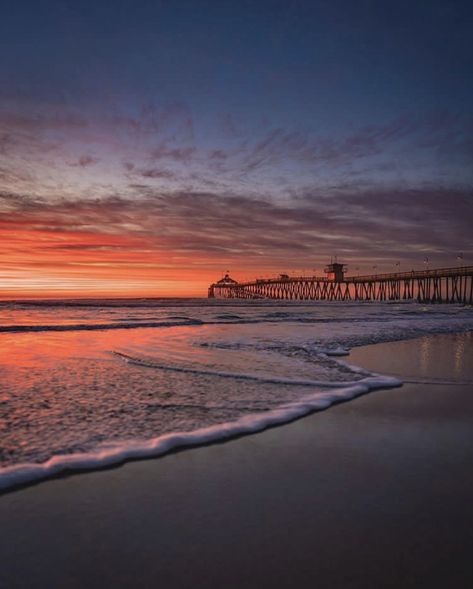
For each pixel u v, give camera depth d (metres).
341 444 3.95
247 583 1.98
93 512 2.63
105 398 5.65
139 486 3.02
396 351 11.05
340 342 12.75
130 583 1.97
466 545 2.32
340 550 2.25
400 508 2.72
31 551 2.21
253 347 11.27
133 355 9.66
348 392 6.03
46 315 25.70
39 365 8.30
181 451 3.74
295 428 4.44
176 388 6.28
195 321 20.86
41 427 4.35
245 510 2.68
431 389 6.43
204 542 2.30
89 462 3.43
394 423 4.64
